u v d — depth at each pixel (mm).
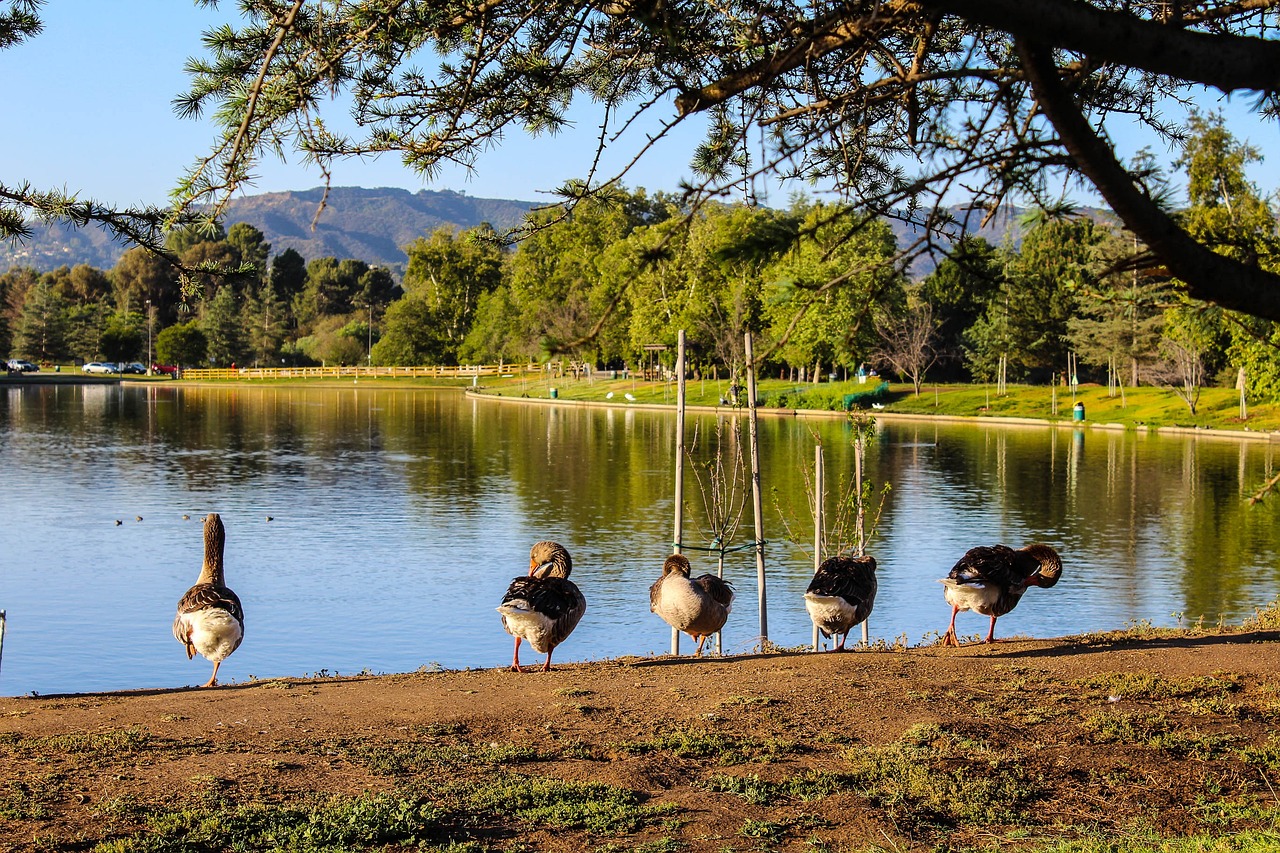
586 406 97375
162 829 6473
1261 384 59094
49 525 32000
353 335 172750
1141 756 8445
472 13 5680
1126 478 44000
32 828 6465
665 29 5406
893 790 7633
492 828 6832
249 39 5676
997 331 84625
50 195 7043
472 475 45125
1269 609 16031
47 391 120125
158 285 179000
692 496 38031
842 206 4941
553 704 9555
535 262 108250
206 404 99000
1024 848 6777
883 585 23531
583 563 25938
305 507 36031
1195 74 3953
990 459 51312
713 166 6242
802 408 84062
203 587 10641
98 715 9133
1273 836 6699
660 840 6703
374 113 6113
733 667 11242
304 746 8234
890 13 4645
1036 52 3938
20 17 7828
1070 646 12523
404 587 23516
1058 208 4605
